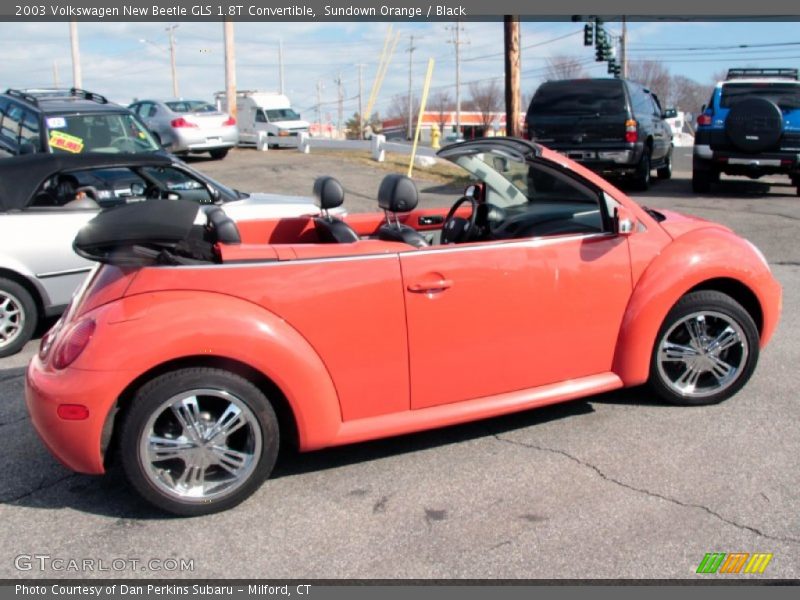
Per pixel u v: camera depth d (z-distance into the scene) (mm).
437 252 3730
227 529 3357
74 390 3215
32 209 5980
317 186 4773
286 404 3602
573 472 3732
